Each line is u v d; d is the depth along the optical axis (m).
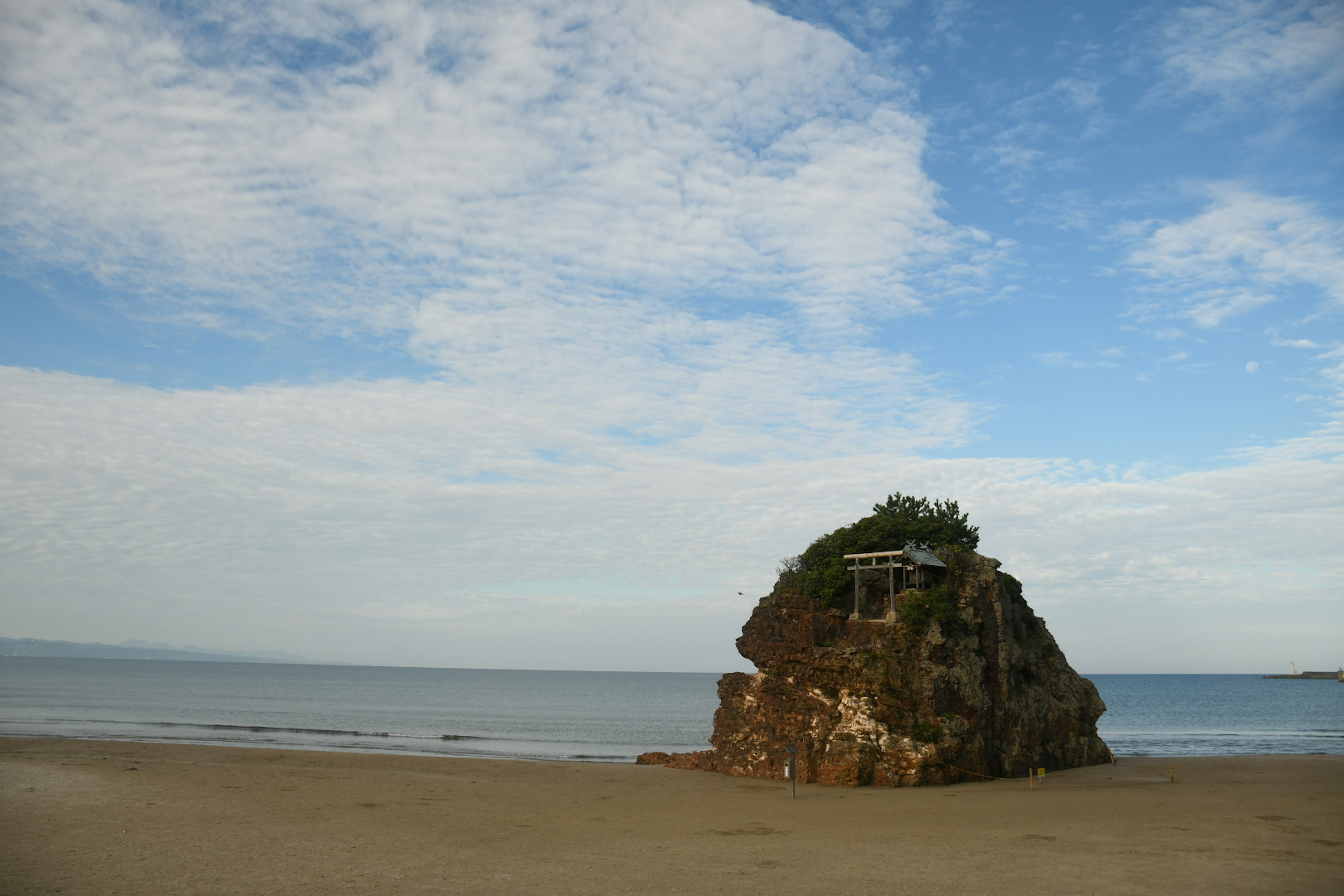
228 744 69.38
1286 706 164.88
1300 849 24.61
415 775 44.34
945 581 48.78
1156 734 96.06
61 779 35.94
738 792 39.38
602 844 25.17
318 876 20.12
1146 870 21.59
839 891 19.16
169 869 20.44
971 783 43.16
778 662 47.94
